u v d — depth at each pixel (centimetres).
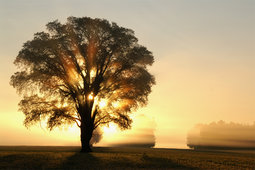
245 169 3014
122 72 4391
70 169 2812
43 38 4275
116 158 3503
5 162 3128
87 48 4184
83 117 4347
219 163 3466
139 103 4434
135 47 4422
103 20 4325
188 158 3881
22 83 4197
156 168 2942
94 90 4316
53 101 4303
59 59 4247
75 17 4353
